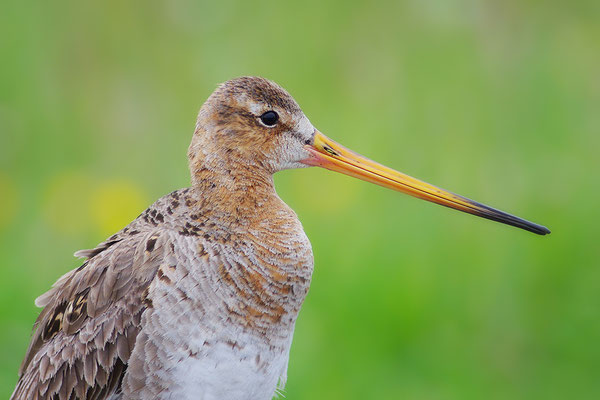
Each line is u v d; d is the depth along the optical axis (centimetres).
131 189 1465
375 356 1293
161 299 945
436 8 1620
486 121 1553
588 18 1667
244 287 966
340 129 1532
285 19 1634
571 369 1320
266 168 1029
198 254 962
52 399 977
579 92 1592
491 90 1580
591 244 1390
